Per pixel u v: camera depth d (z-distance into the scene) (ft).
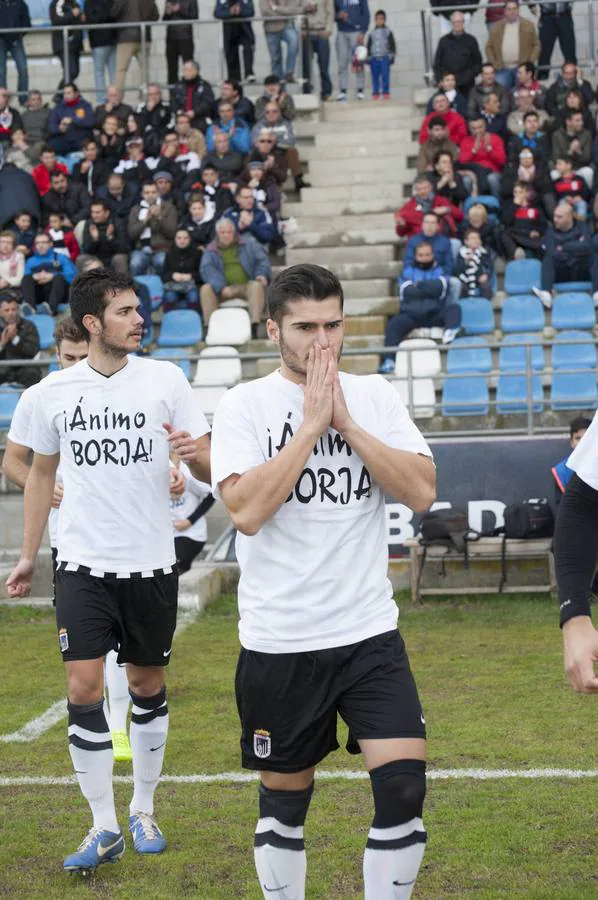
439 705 18.99
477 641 24.22
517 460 29.68
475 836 13.01
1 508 34.53
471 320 39.58
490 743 16.69
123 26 51.88
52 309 42.14
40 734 18.11
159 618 12.87
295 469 9.21
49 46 58.65
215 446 9.81
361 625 9.48
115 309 12.59
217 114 49.34
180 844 13.12
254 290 41.11
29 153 49.34
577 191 42.22
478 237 40.37
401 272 42.34
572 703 18.85
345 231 46.03
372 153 49.98
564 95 45.85
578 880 11.67
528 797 14.29
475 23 57.06
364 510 9.71
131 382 12.82
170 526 13.07
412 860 8.98
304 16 52.54
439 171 43.70
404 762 9.08
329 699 9.46
